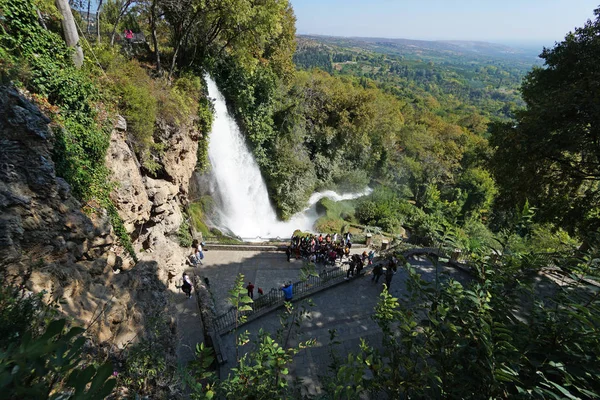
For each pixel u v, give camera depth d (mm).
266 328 10719
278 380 3990
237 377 3805
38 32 9258
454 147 53375
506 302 3812
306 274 5164
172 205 15781
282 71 30312
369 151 36750
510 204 15203
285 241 21453
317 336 10336
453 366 3582
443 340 3689
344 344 10047
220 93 23078
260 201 27266
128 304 7180
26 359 1396
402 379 3611
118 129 11797
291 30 30516
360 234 24891
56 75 9172
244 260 16625
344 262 15891
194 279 14047
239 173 24781
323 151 33594
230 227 23219
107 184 10367
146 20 21859
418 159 44406
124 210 11438
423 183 41531
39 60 8961
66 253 6941
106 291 6996
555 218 14156
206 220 20859
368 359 3758
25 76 8414
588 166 12938
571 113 11711
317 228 27391
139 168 13266
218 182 22578
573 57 13602
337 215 30109
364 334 10500
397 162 40906
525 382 3268
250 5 17766
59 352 1565
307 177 29422
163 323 7746
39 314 3559
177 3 15195
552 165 14203
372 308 11805
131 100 12430
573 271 3730
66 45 10859
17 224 5934
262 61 28938
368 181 36125
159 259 12609
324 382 4684
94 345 5473
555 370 3170
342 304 11938
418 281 4039
